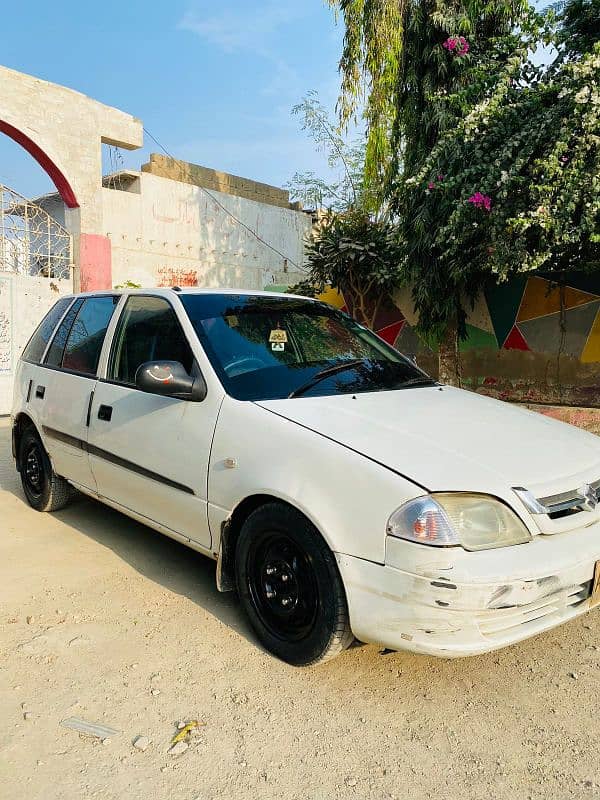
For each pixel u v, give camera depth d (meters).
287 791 2.20
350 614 2.61
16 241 11.34
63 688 2.77
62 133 12.86
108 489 4.15
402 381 3.87
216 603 3.60
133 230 14.80
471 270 7.39
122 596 3.68
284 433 2.96
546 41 6.66
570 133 5.61
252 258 17.77
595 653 3.12
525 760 2.36
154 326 3.94
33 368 5.20
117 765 2.31
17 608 3.51
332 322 4.30
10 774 2.26
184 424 3.44
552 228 5.75
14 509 5.30
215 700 2.71
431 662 3.03
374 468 2.62
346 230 9.16
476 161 6.41
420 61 8.48
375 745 2.44
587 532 2.69
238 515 3.21
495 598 2.38
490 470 2.65
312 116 16.44
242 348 3.62
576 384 7.75
